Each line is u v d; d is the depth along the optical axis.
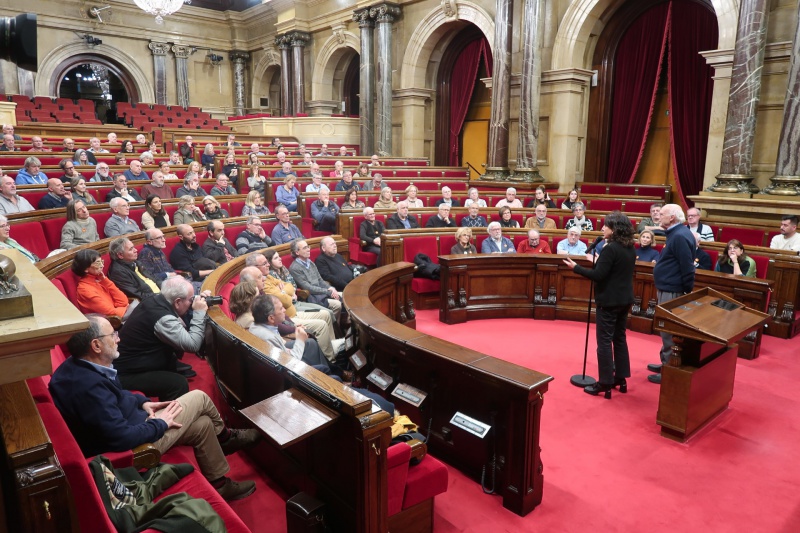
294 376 2.24
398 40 14.92
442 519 2.62
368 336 3.30
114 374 2.27
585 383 4.19
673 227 4.03
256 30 20.08
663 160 11.28
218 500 2.03
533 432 2.59
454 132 14.99
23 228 5.23
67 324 1.01
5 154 8.48
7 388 1.39
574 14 10.95
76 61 18.23
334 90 18.14
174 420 2.36
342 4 16.31
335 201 8.79
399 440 2.39
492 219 8.22
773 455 3.28
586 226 7.92
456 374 2.76
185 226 5.36
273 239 6.33
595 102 11.70
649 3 10.66
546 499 2.81
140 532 1.72
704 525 2.63
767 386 4.27
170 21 19.42
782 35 8.13
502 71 11.59
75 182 6.51
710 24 9.84
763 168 8.48
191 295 3.19
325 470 2.22
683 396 3.36
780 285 5.39
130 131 14.91
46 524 1.19
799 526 2.63
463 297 5.86
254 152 11.55
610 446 3.35
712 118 9.08
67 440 1.46
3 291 1.03
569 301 5.92
